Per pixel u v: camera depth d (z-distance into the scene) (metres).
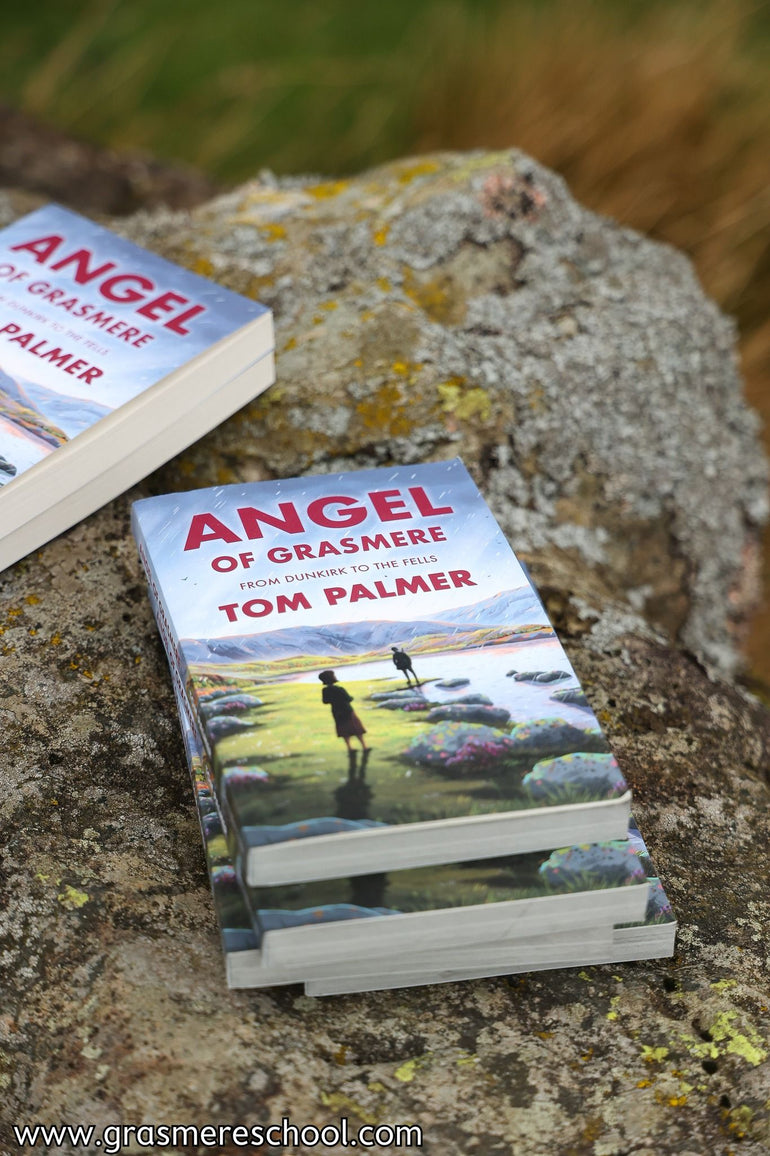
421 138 2.44
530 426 1.36
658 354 1.50
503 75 2.36
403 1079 0.78
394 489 1.02
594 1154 0.74
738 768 1.10
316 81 2.99
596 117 2.24
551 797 0.75
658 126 2.19
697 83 2.24
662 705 1.14
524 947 0.81
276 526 0.97
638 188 2.21
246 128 2.81
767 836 1.02
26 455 0.98
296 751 0.77
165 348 1.11
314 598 0.90
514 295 1.46
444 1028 0.82
